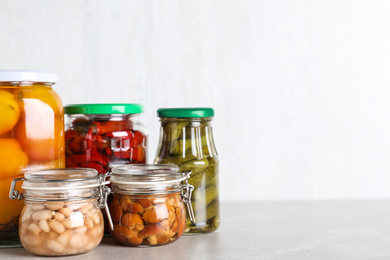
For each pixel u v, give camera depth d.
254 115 1.74
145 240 1.05
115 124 1.14
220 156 1.74
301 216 1.46
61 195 0.96
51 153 1.06
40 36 1.69
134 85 1.71
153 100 1.72
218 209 1.22
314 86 1.74
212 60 1.72
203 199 1.17
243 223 1.36
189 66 1.72
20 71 1.02
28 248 0.97
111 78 1.71
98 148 1.12
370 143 1.76
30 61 1.69
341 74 1.74
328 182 1.76
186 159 1.15
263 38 1.73
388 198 1.77
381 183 1.76
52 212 0.96
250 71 1.73
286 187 1.76
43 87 1.07
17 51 1.69
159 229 1.05
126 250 1.05
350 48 1.74
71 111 1.13
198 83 1.73
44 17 1.69
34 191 0.96
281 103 1.74
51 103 1.06
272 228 1.29
